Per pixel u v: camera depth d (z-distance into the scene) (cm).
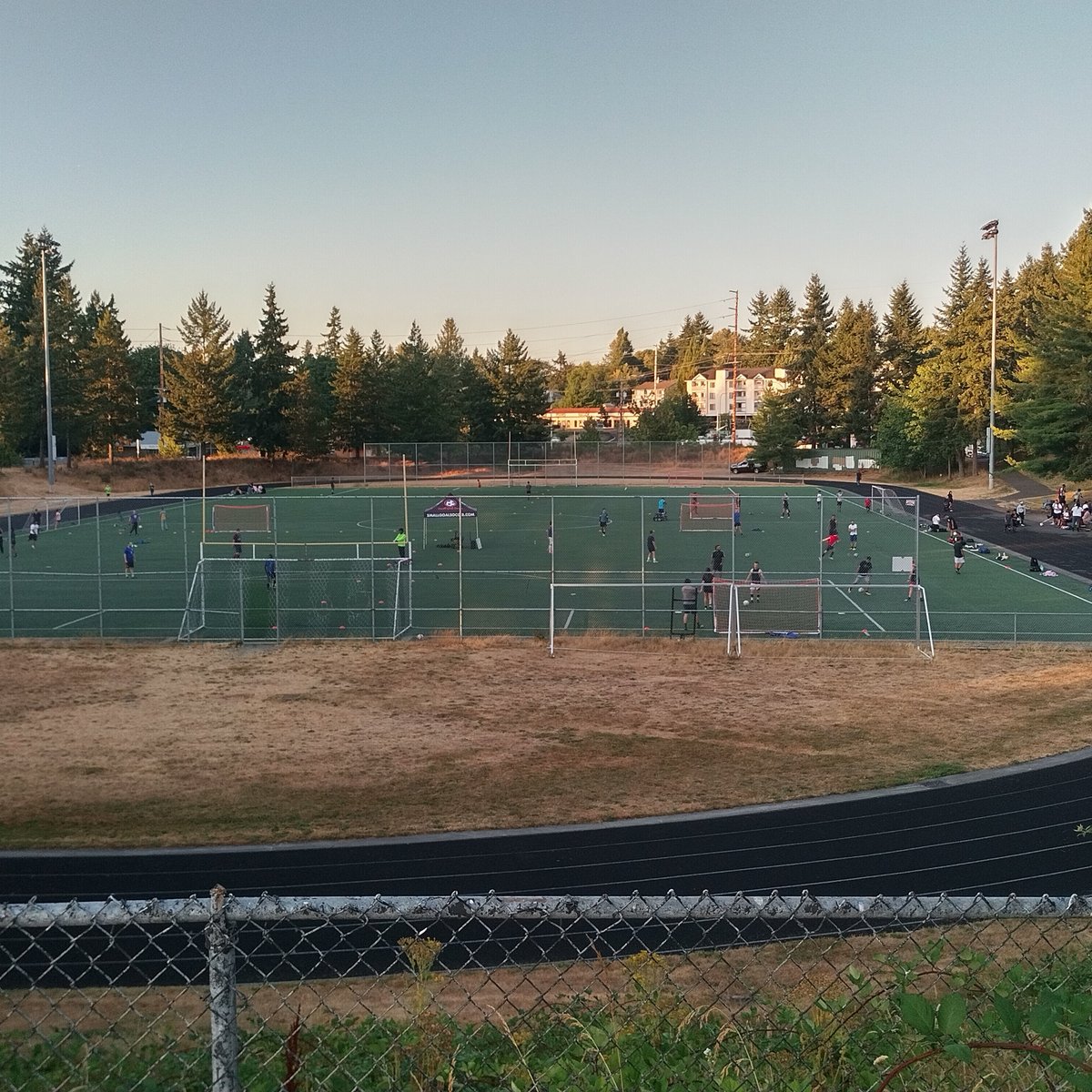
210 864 1609
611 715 2553
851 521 6203
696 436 11969
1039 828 1756
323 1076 448
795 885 1513
